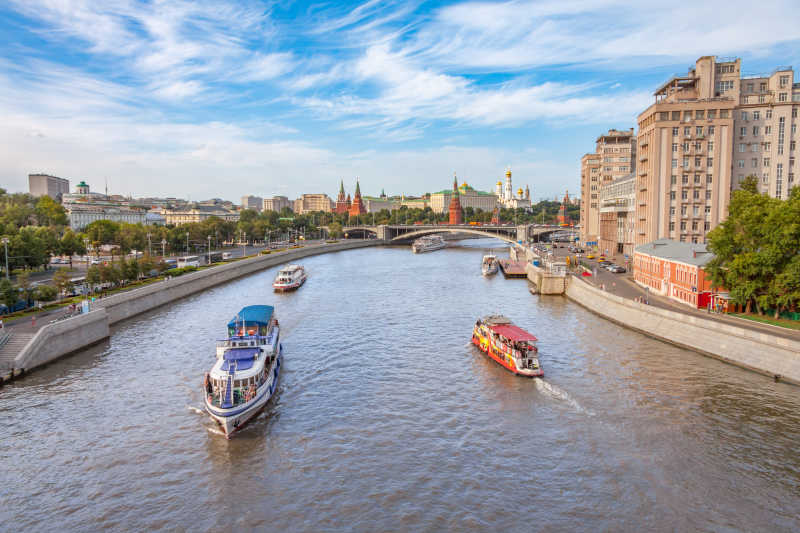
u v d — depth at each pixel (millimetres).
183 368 68125
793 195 82625
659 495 38969
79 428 50938
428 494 39562
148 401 57312
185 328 90188
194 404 56625
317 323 94688
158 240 198875
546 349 75000
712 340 69688
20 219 199625
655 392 57594
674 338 76250
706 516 36500
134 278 118625
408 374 65938
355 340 82312
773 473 41469
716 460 43500
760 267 74688
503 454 45375
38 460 45000
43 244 138375
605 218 199125
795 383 57750
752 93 128500
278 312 104938
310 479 41938
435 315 101062
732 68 128875
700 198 124000
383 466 43656
